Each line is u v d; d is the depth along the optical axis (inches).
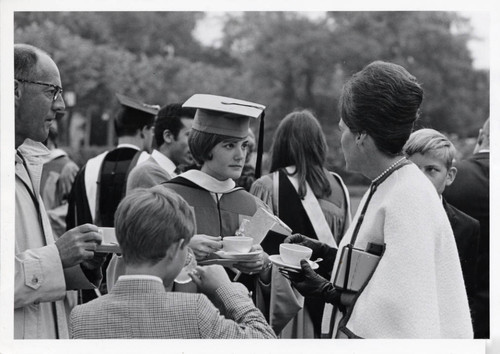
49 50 648.4
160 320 81.9
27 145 97.0
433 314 81.1
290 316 118.8
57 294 92.5
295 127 141.7
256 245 106.0
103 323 81.9
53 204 202.1
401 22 799.1
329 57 784.3
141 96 704.4
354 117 88.1
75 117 664.4
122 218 82.7
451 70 797.9
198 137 115.8
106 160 163.5
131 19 780.0
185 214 84.4
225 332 83.2
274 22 807.7
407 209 83.7
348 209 149.9
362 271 86.6
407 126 87.6
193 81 755.4
